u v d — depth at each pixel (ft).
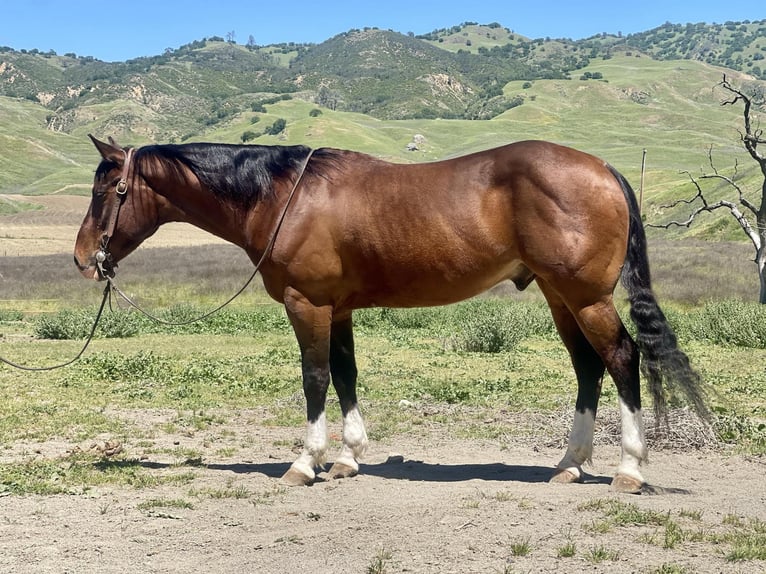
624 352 19.30
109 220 22.09
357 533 16.74
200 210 22.03
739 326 61.36
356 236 20.31
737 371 46.65
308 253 20.62
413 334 69.10
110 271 22.40
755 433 27.63
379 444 27.81
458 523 17.16
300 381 42.09
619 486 19.66
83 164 527.40
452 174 19.90
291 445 27.55
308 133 575.38
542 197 18.90
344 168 21.01
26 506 19.29
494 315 63.00
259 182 21.18
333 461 24.62
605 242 18.92
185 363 50.06
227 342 63.31
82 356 53.47
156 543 16.58
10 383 41.47
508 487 20.56
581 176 18.90
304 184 20.93
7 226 246.68
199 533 17.16
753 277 114.83
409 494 19.95
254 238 21.45
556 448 26.99
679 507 18.43
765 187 95.35
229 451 26.21
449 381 42.57
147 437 28.78
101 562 15.55
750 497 19.69
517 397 37.06
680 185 294.05
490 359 52.65
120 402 36.14
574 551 15.33
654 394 18.88
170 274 118.11
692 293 96.37
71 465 23.43
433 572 14.56
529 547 15.65
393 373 45.70
